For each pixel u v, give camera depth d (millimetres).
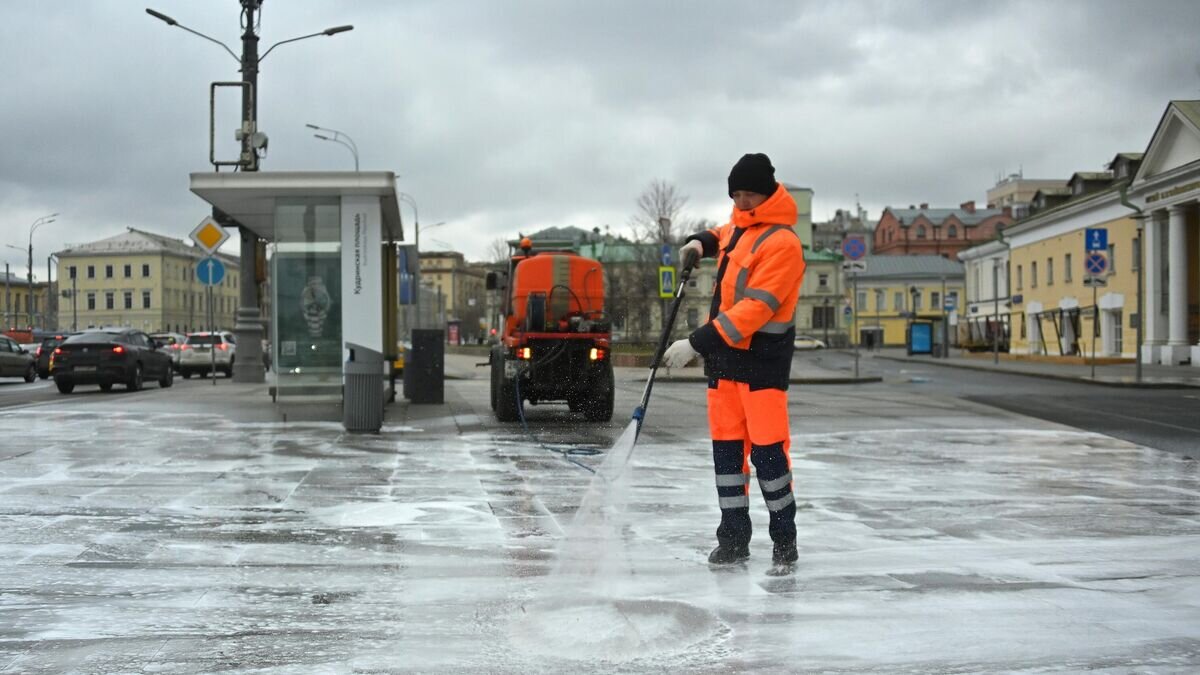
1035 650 3738
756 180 4906
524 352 14172
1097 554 5457
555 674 3451
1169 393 23094
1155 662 3613
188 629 3988
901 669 3525
